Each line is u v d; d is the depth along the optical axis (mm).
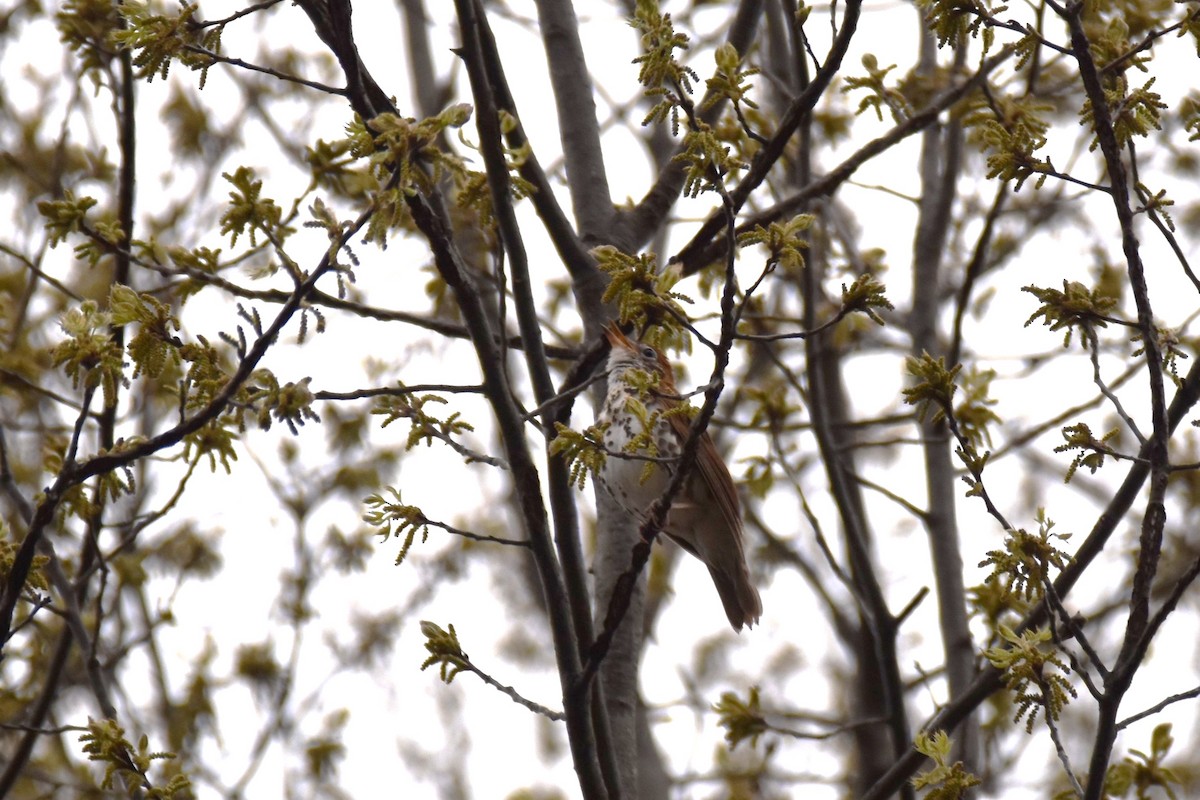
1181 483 14461
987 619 10141
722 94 6344
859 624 13188
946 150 12742
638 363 10352
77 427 6676
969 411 11477
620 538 9750
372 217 6230
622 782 8422
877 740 12461
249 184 6617
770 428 11641
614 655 9156
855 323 13969
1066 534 6613
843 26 7418
